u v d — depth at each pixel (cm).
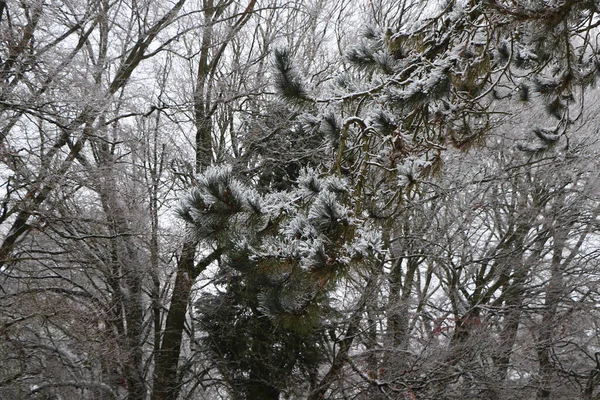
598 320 1338
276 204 409
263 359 1141
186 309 1341
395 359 1153
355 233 370
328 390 1221
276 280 418
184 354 1705
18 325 1059
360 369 1216
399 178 441
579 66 546
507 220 1466
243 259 390
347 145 516
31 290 1053
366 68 536
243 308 1184
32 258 1052
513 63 544
